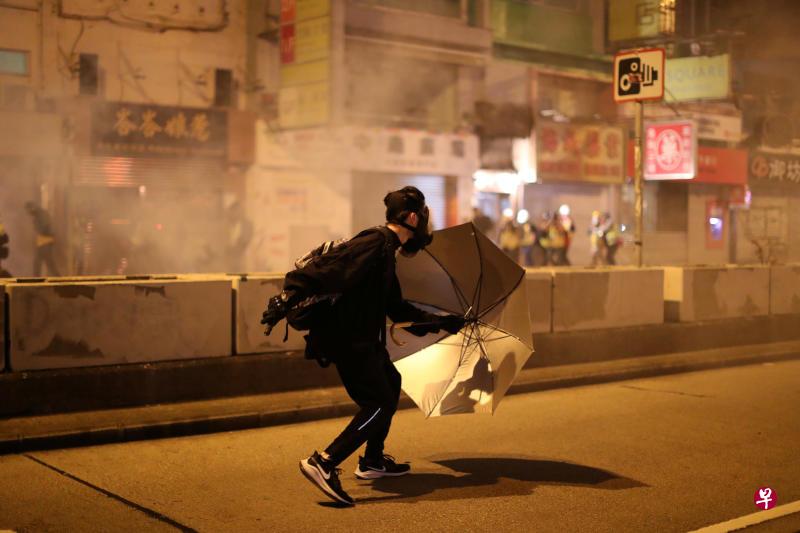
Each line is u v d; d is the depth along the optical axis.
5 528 4.32
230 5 20.91
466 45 24.44
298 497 4.96
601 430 6.87
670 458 5.99
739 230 32.41
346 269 4.56
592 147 27.00
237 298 7.36
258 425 6.80
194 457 5.86
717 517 4.69
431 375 5.51
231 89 21.02
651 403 8.02
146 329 6.88
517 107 25.44
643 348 10.10
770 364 10.56
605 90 28.34
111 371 6.70
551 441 6.49
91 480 5.25
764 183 32.03
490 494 5.08
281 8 19.81
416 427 6.94
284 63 19.81
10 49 18.47
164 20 20.11
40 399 6.43
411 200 4.88
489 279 5.33
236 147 20.88
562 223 23.58
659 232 30.02
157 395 6.91
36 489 5.04
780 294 11.62
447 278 5.40
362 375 4.79
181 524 4.43
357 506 4.80
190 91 20.55
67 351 6.54
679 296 10.59
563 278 9.38
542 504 4.89
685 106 29.41
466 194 24.83
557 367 9.27
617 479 5.45
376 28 22.58
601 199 28.44
